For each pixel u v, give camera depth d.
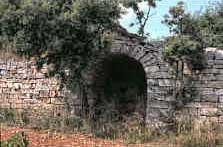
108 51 26.06
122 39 26.34
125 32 26.53
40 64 25.62
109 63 27.95
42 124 26.38
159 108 25.80
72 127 25.75
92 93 27.39
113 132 25.02
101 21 24.75
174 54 24.97
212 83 25.11
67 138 23.64
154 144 23.41
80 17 24.31
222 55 25.05
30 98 28.73
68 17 24.11
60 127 25.83
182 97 25.47
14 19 24.33
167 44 25.16
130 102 27.84
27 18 24.09
